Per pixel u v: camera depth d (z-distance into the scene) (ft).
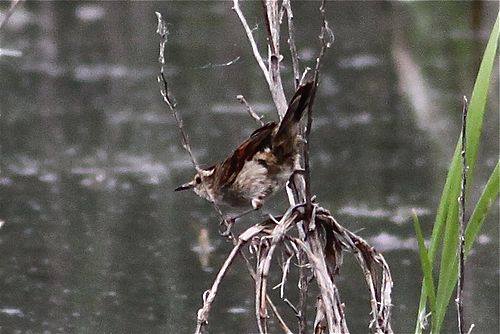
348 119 44.09
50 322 25.99
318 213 20.04
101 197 35.32
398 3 58.29
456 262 20.67
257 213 33.42
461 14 56.24
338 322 19.10
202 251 30.58
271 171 20.04
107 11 60.03
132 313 26.61
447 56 52.90
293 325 26.17
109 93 47.88
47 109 45.57
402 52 53.67
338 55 53.06
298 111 19.22
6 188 36.06
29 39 56.59
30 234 32.01
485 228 33.12
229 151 39.11
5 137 41.70
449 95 47.32
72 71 51.21
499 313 26.96
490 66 20.15
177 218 33.37
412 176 37.32
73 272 29.22
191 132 41.81
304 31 56.65
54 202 34.86
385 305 19.81
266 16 20.70
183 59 52.75
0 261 29.96
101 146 40.55
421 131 42.50
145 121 43.73
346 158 39.29
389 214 33.55
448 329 26.27
